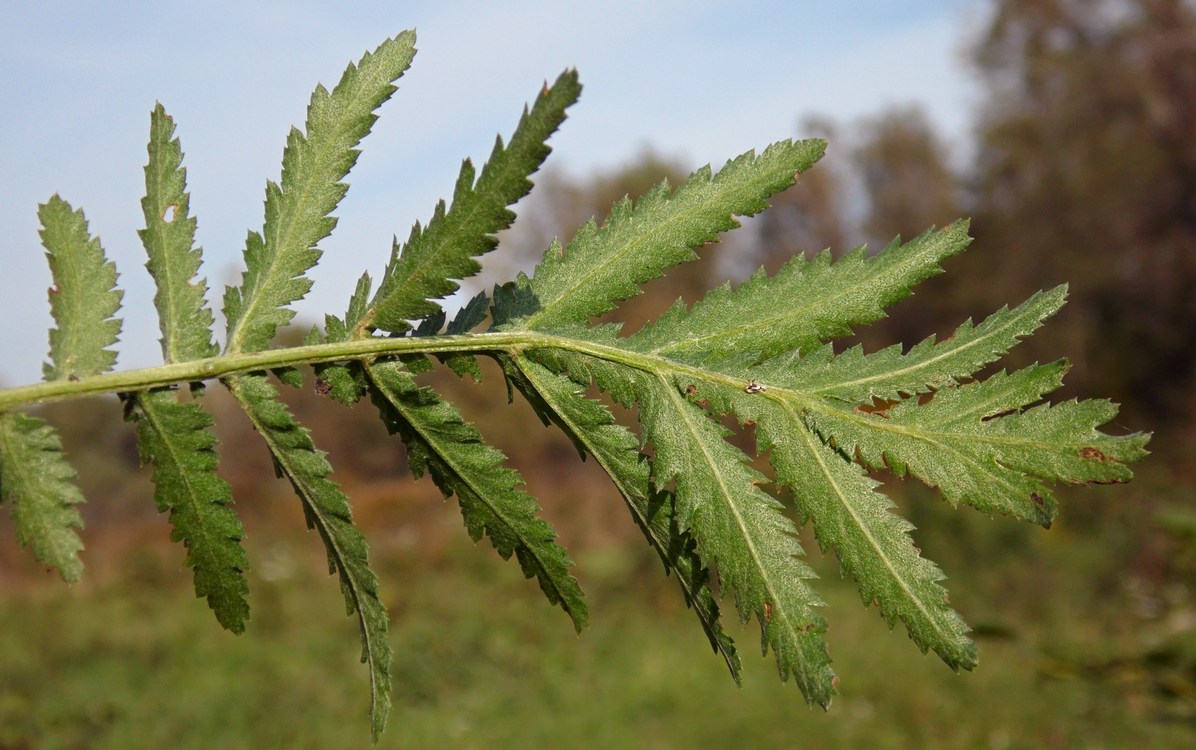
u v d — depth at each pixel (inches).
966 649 32.7
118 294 35.9
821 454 35.0
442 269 35.6
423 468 37.3
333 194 38.1
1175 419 693.9
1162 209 755.4
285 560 478.3
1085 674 90.0
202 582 36.8
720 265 695.1
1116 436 32.3
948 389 34.6
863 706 299.3
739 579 34.7
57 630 386.0
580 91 32.9
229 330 37.1
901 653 339.9
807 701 33.5
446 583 448.5
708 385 36.0
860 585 34.1
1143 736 250.5
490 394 620.7
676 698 314.2
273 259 37.7
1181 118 744.3
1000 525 445.1
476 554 477.4
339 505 36.5
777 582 34.4
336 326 36.9
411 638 377.4
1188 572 100.8
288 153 38.4
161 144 38.0
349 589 37.6
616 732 292.2
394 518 569.3
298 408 614.9
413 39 38.9
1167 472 499.8
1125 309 768.3
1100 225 756.6
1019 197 807.7
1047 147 783.1
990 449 33.4
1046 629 341.4
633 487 36.4
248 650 368.5
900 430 34.5
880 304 36.6
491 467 36.6
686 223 37.8
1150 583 363.6
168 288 36.8
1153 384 754.8
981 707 288.8
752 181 37.9
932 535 446.6
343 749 281.3
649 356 36.6
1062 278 769.6
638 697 316.8
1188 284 741.9
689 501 35.3
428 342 36.4
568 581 37.0
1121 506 449.4
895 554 33.8
